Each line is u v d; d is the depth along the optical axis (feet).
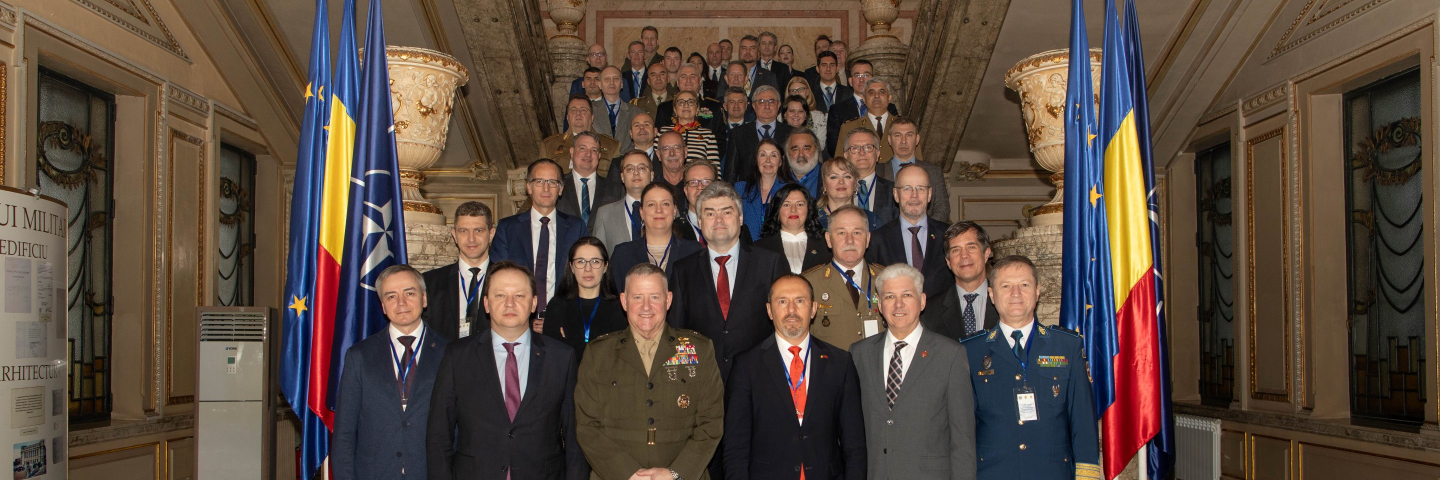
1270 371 22.56
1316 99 20.74
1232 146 24.32
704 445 12.57
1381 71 18.67
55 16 17.01
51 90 17.43
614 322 14.49
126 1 19.30
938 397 12.75
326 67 15.28
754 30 39.93
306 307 14.78
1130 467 16.44
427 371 13.12
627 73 33.22
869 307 14.62
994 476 12.72
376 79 15.06
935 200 20.22
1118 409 14.46
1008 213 32.96
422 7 24.70
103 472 18.13
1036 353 13.07
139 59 19.62
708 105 27.45
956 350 12.92
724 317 14.40
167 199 20.43
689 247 15.70
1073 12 15.57
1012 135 30.91
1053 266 17.89
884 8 32.68
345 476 12.68
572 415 12.80
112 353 19.29
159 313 20.03
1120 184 14.83
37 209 13.29
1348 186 20.33
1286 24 21.53
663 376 12.74
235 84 23.25
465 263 15.67
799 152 19.62
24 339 12.98
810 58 39.91
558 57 34.65
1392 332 18.83
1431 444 17.22
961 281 15.01
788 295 12.68
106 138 19.16
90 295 18.54
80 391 18.17
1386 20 18.19
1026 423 12.72
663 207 15.48
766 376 12.81
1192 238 27.14
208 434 17.02
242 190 24.44
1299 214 21.11
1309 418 20.77
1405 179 18.40
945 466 12.62
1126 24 15.43
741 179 23.25
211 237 22.12
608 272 14.92
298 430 24.20
